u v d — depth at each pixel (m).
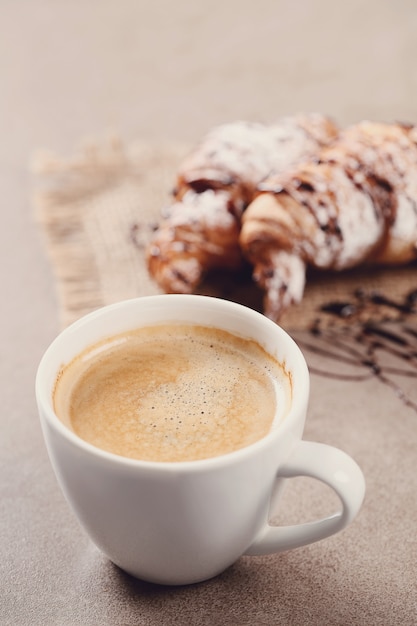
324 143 0.61
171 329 0.45
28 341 0.56
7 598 0.43
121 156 0.68
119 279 0.59
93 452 0.39
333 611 0.42
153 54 0.89
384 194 0.57
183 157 0.69
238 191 0.58
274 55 0.89
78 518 0.42
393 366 0.55
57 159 0.68
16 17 0.96
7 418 0.51
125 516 0.40
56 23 0.95
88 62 0.87
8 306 0.58
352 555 0.45
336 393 0.53
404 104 0.80
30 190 0.67
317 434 0.50
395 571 0.44
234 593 0.43
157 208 0.65
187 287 0.57
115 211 0.64
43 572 0.44
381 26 0.95
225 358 0.45
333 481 0.40
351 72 0.86
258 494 0.40
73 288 0.59
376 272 0.61
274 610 0.42
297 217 0.56
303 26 0.95
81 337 0.44
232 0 1.01
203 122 0.77
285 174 0.57
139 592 0.43
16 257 0.61
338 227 0.56
